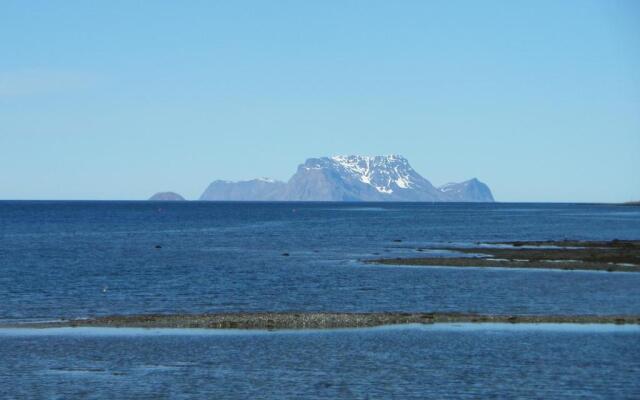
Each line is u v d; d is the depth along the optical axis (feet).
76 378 128.88
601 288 242.78
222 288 252.62
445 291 239.30
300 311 202.08
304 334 166.40
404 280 269.03
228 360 141.49
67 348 152.15
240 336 164.45
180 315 189.78
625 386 122.72
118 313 202.39
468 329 170.81
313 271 302.66
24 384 125.08
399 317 184.96
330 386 123.75
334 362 139.54
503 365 136.15
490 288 245.04
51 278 281.95
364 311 202.90
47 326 177.17
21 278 281.74
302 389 122.31
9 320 189.67
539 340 157.48
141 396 118.73
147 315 191.42
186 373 132.26
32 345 155.22
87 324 178.70
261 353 147.23
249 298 229.45
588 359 140.05
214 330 171.63
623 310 200.54
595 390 120.67
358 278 276.62
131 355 145.89
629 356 142.51
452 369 133.69
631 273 285.43
